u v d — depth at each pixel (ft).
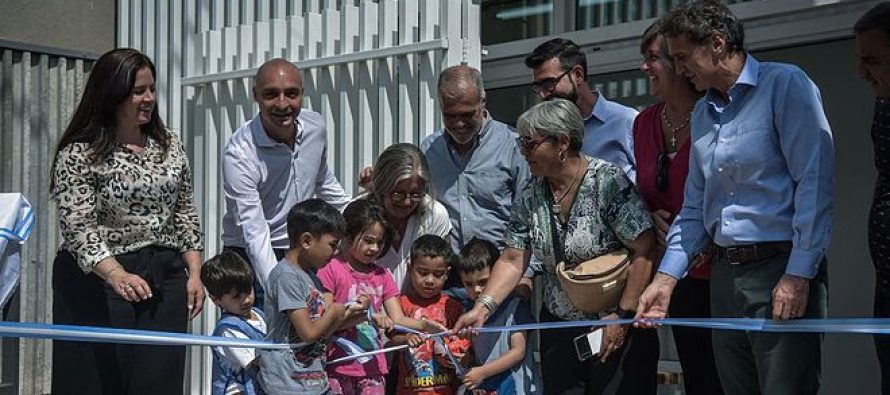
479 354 14.76
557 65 15.25
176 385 14.62
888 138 12.17
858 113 17.15
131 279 13.51
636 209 13.15
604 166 13.38
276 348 14.08
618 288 13.14
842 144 17.33
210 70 21.44
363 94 18.85
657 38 13.43
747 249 11.73
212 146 21.30
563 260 13.51
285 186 16.30
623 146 15.30
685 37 11.61
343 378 14.65
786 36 17.57
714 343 12.53
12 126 21.44
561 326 13.17
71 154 13.87
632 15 19.38
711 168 11.99
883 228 12.22
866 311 17.02
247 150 15.97
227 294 15.20
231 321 15.20
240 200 15.84
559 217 13.52
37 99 21.75
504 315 14.66
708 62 11.62
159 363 14.39
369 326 14.92
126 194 13.97
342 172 19.11
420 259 14.74
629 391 13.41
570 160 13.41
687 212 12.49
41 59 21.75
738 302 11.87
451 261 14.98
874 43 12.02
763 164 11.57
